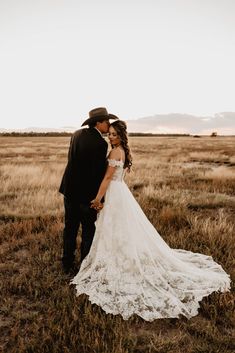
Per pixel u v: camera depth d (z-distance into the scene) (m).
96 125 4.28
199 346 3.11
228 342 3.17
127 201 4.14
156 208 8.16
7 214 7.38
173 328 3.45
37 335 3.22
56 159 21.89
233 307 3.73
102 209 4.23
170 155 26.66
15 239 5.77
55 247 5.39
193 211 8.07
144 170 15.23
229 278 4.35
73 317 3.48
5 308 3.70
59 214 7.35
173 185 11.70
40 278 4.39
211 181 12.69
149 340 3.23
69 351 2.99
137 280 3.97
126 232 4.06
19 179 11.87
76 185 4.31
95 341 3.06
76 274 4.51
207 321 3.54
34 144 49.66
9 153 28.66
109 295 3.83
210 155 25.11
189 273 4.29
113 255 4.09
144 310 3.60
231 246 5.41
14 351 3.03
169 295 3.80
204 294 3.93
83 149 4.19
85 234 4.58
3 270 4.66
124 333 3.26
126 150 4.27
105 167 4.30
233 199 9.41
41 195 9.11
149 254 4.08
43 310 3.69
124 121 4.29
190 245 5.51
